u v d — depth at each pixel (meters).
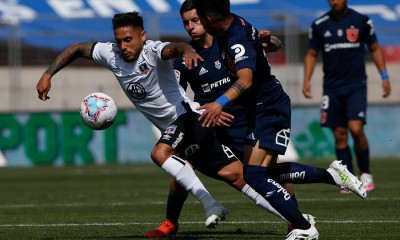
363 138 45.56
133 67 25.91
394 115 81.12
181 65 28.55
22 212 37.25
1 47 84.12
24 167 78.62
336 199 40.50
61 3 99.62
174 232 27.39
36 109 83.00
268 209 25.25
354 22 45.31
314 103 83.75
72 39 86.81
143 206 39.16
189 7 27.86
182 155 25.91
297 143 78.50
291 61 82.00
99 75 89.56
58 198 45.44
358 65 45.44
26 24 93.69
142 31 25.77
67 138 79.81
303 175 25.53
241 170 26.02
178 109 26.34
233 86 22.34
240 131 27.69
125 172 68.94
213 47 28.16
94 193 48.62
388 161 75.69
